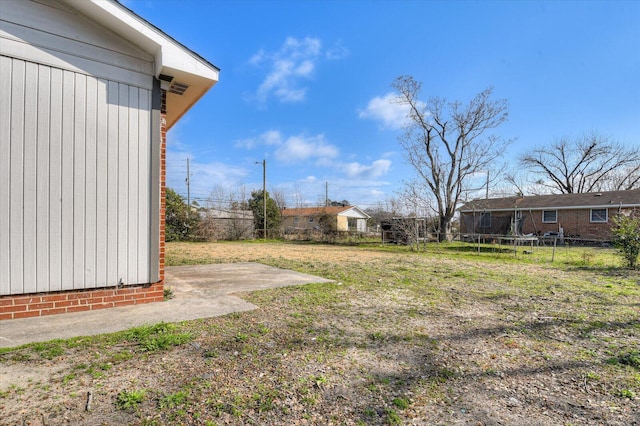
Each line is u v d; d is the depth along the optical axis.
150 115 4.64
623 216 10.31
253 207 27.52
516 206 24.42
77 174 4.09
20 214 3.73
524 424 1.95
